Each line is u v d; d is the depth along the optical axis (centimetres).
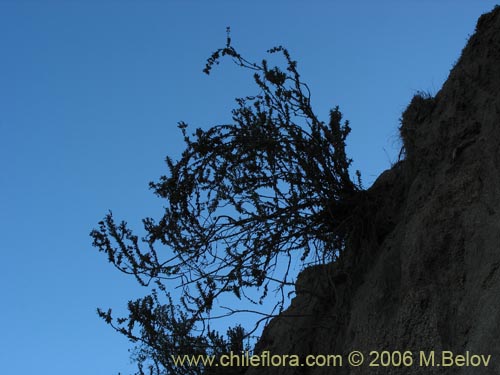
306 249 899
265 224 888
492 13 938
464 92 891
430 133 900
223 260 883
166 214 893
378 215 920
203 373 947
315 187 900
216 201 890
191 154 902
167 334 929
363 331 807
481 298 695
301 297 1056
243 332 1012
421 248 794
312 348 932
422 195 860
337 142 908
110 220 904
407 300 770
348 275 897
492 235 729
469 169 809
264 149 895
